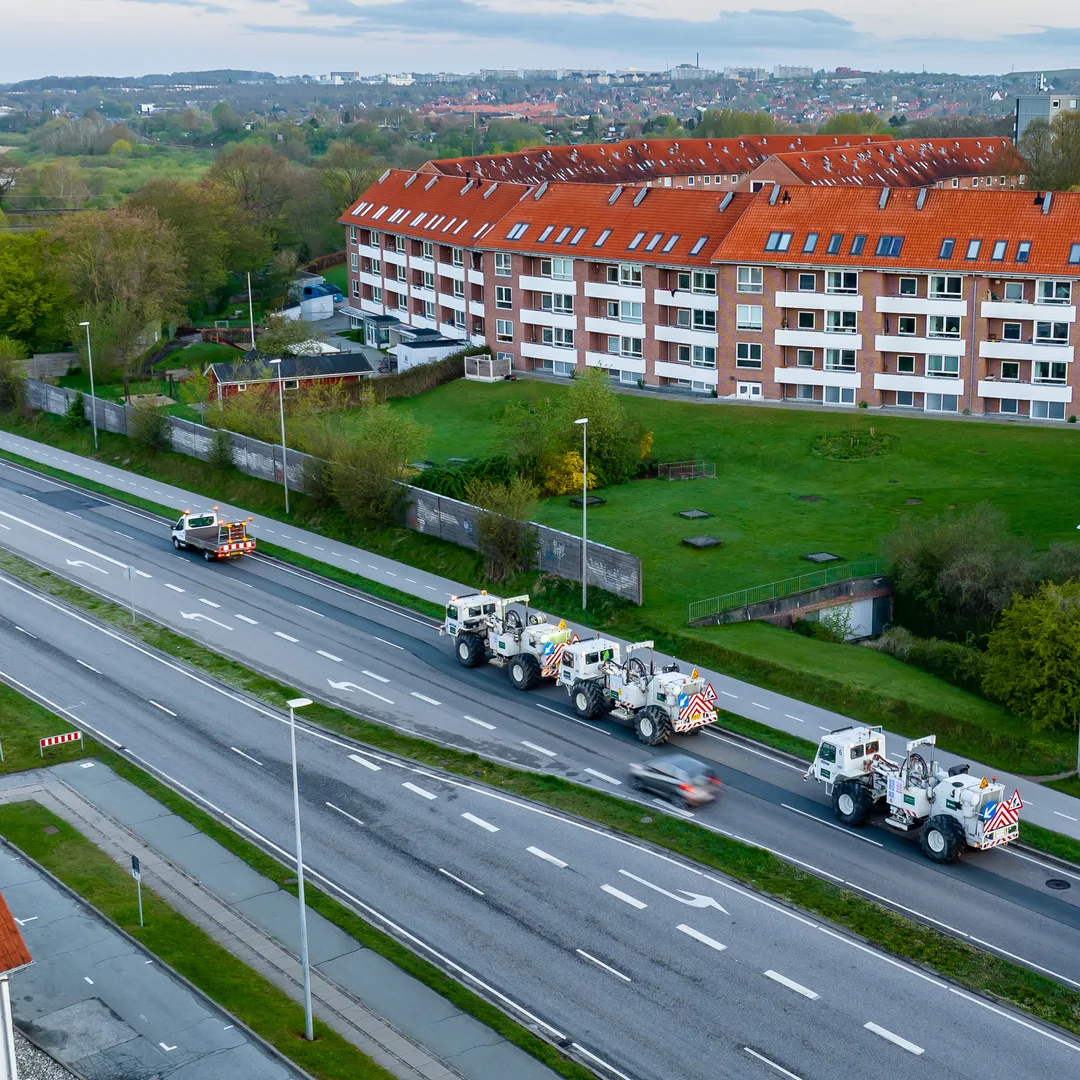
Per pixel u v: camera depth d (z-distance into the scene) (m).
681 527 80.50
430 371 117.38
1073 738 55.50
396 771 55.00
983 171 167.38
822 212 103.31
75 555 83.75
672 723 56.88
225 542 81.56
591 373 90.88
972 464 88.62
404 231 135.00
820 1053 37.56
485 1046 38.12
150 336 129.12
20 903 45.50
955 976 41.06
